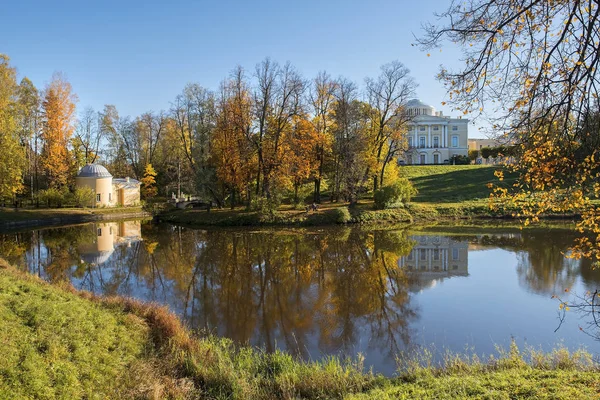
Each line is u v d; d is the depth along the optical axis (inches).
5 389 233.5
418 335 422.9
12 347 275.3
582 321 450.6
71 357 290.8
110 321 370.9
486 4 218.1
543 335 415.5
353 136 1472.7
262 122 1411.2
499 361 307.7
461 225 1294.3
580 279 618.2
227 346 394.3
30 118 1828.2
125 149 2456.9
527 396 226.8
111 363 301.6
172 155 2244.1
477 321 460.8
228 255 881.5
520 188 229.9
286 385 282.8
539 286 592.1
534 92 211.9
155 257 866.8
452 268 720.3
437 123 3216.0
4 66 1398.9
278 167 1407.5
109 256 879.7
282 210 1455.5
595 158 198.1
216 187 1595.7
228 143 1464.1
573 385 236.1
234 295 585.9
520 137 222.7
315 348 397.1
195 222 1454.2
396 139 1555.1
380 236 1103.0
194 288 625.3
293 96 1439.5
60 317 340.8
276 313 506.6
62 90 1774.1
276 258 843.4
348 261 802.8
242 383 286.2
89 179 1879.9
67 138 1833.2
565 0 201.6
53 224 1487.5
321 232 1197.1
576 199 203.3
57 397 245.6
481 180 2006.6
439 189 1932.8
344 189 1526.8
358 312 504.7
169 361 324.5
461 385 251.0
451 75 239.5
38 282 475.8
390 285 621.6
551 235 1035.3
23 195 1932.8
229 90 1504.7
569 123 205.5
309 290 606.5
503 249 876.6
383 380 289.0
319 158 1592.0
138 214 1786.4
